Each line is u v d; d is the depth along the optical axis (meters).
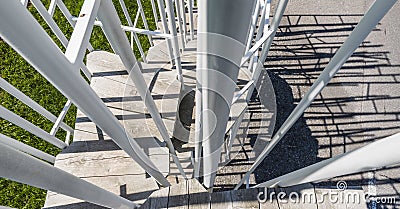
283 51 3.54
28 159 0.89
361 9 3.69
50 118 2.19
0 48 3.45
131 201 2.11
